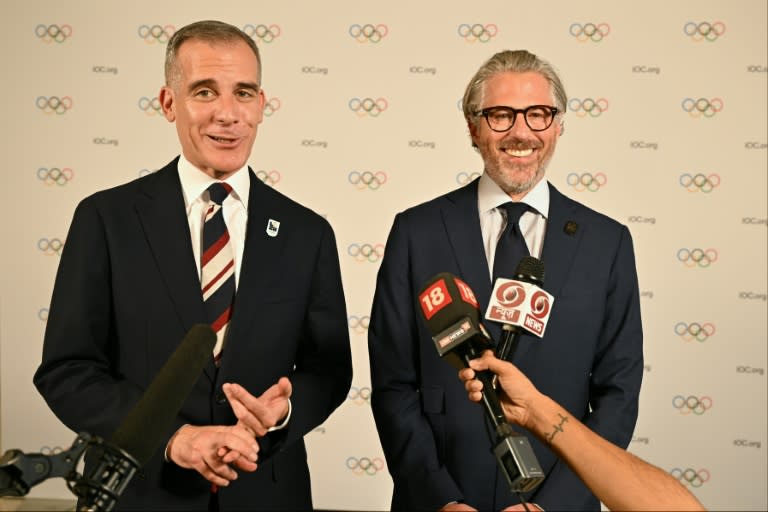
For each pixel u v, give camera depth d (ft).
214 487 6.68
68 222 14.12
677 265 13.93
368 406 14.05
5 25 14.14
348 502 14.05
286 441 6.63
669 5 13.93
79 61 14.14
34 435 14.08
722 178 13.89
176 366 4.79
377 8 14.08
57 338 6.77
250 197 7.25
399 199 14.10
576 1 13.97
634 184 13.96
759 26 13.84
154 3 14.12
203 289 6.93
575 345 7.35
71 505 13.34
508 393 5.19
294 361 7.36
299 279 7.19
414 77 14.08
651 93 13.93
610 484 4.75
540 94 7.48
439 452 7.32
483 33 14.05
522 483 4.53
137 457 4.55
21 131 14.14
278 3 14.11
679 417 13.89
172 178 7.23
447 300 5.58
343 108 14.11
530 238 7.72
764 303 13.85
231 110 6.83
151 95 14.14
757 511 13.82
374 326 7.75
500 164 7.54
